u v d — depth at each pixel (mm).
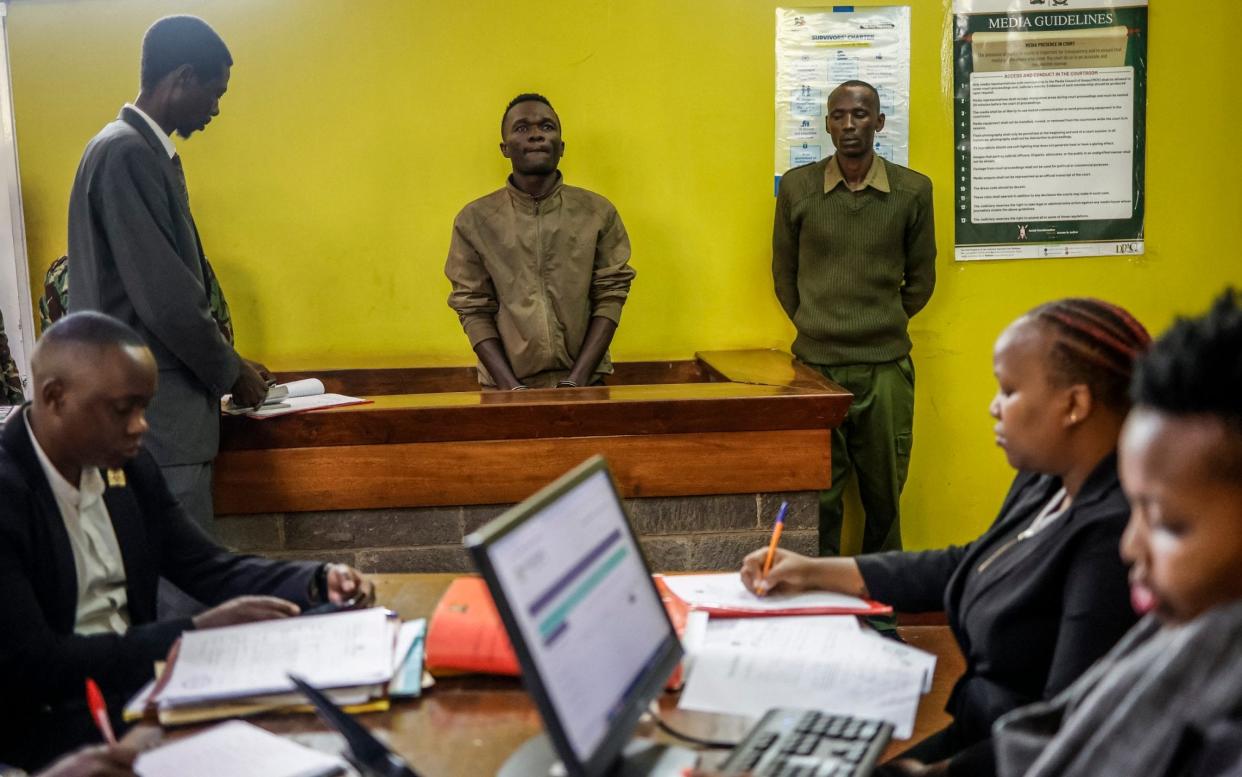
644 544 2934
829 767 1282
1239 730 857
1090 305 1521
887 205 3699
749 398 2879
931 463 4141
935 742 1626
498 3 3918
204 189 3957
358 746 1312
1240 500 894
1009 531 1669
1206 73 4004
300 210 3979
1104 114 4000
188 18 2822
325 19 3906
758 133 3990
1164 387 931
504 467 2881
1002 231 4043
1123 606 1406
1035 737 1141
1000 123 3990
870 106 3650
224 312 3428
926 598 1878
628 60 3953
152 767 1329
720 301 4070
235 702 1501
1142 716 914
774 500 2941
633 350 4086
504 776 1313
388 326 4043
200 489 2781
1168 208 4066
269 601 1774
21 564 1772
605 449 2887
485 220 3615
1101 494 1474
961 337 4086
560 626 1196
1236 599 910
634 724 1289
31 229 3957
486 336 3590
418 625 1762
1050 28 3953
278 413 2861
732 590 1905
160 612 2789
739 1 3930
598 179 4008
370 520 2910
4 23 3879
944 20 3943
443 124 3965
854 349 3750
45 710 1794
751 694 1531
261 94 3928
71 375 1767
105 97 3916
